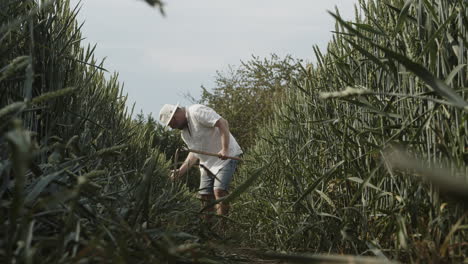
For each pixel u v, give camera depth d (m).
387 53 1.50
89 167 2.45
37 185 1.39
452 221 1.81
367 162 2.55
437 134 1.85
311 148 3.66
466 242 1.73
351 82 2.70
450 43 1.94
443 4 2.02
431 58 1.83
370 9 2.84
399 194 2.29
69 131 2.54
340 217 2.74
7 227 1.30
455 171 1.77
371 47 2.78
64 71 2.73
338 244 2.75
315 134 3.55
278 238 3.51
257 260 2.54
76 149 1.86
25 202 1.35
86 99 3.12
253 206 4.68
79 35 3.28
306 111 3.77
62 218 1.45
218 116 5.22
